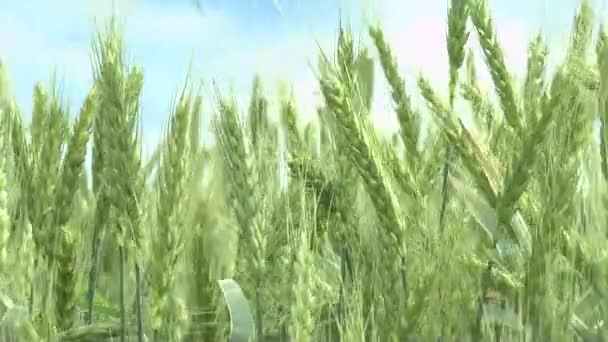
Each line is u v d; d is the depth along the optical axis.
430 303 0.94
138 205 0.98
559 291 0.96
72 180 1.04
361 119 1.01
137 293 0.98
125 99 0.99
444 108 1.07
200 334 1.02
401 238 0.96
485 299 0.98
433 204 1.04
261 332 0.95
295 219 1.00
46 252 1.03
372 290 0.99
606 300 0.96
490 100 1.14
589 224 0.99
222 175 1.08
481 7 1.07
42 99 1.05
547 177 0.97
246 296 1.00
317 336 0.97
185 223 1.00
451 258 0.97
